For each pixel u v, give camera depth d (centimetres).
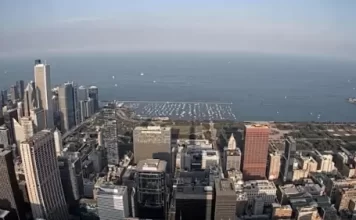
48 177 16200
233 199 13450
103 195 15838
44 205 15738
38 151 15162
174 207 15475
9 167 15675
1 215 14988
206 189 15300
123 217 15962
